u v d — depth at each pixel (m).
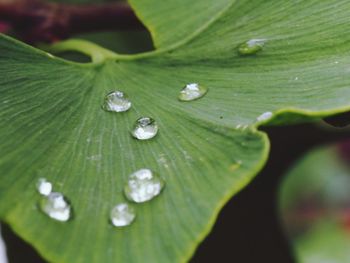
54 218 0.16
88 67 0.18
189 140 0.17
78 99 0.17
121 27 0.22
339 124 0.17
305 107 0.17
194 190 0.16
